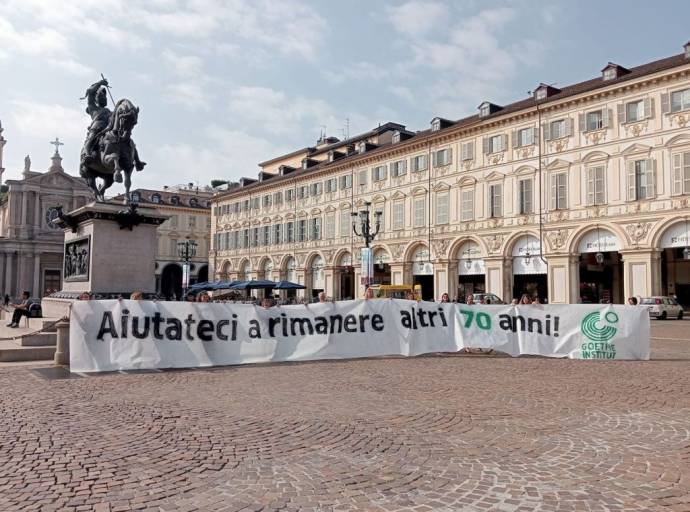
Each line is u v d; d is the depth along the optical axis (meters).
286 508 4.94
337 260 60.19
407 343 16.08
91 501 5.05
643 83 36.62
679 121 35.12
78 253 18.58
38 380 11.19
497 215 44.81
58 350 13.12
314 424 7.83
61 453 6.41
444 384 11.23
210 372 12.64
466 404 9.26
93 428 7.52
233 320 14.12
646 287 36.22
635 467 6.06
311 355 15.00
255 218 73.19
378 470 5.93
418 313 16.34
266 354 14.45
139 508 4.92
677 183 35.06
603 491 5.36
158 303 13.23
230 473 5.81
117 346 12.68
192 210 89.56
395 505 5.01
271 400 9.48
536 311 16.39
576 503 5.07
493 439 7.13
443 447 6.78
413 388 10.76
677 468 6.02
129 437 7.09
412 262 52.28
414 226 51.62
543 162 41.94
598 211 38.69
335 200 60.69
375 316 15.90
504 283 43.97
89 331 12.42
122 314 12.79
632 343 15.76
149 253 18.16
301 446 6.77
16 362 13.54
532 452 6.59
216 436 7.17
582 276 47.31
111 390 10.25
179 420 7.99
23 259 74.31
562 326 16.19
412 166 52.22
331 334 15.30
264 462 6.16
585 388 10.82
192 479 5.62
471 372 12.99
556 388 10.80
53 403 9.05
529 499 5.16
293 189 67.00
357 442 6.96
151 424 7.75
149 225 18.20
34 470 5.84
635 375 12.57
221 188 109.38
